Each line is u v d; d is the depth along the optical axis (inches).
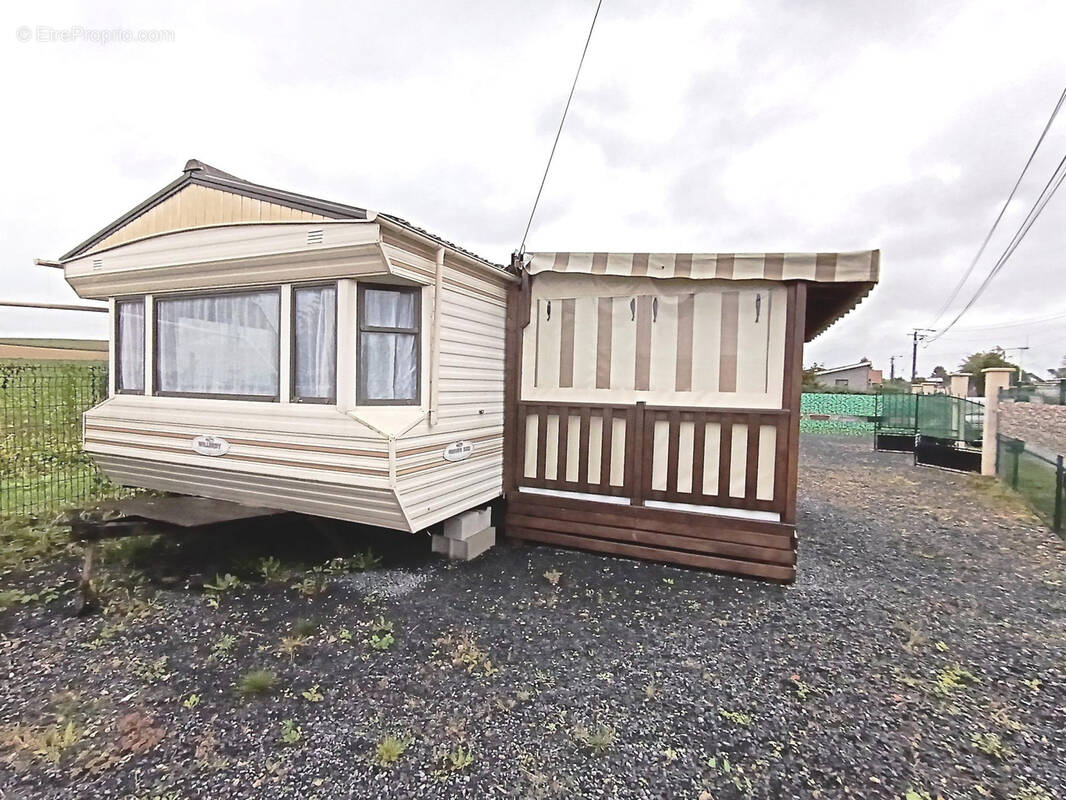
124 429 187.6
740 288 177.9
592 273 187.2
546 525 202.1
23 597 151.6
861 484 376.2
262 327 160.4
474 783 83.4
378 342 153.6
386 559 189.0
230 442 164.9
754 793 82.4
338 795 80.3
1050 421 359.3
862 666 123.2
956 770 88.4
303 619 141.3
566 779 84.7
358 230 136.1
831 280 162.9
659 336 188.2
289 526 218.1
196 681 111.3
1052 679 118.6
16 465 257.3
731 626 142.9
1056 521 245.6
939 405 562.9
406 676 114.5
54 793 79.5
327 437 149.5
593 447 197.6
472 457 186.9
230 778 83.4
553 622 142.9
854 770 88.1
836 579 181.0
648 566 187.5
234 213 158.1
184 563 182.2
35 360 285.0
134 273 175.0
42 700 103.7
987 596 168.1
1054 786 84.7
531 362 205.8
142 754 88.5
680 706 105.8
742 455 178.5
